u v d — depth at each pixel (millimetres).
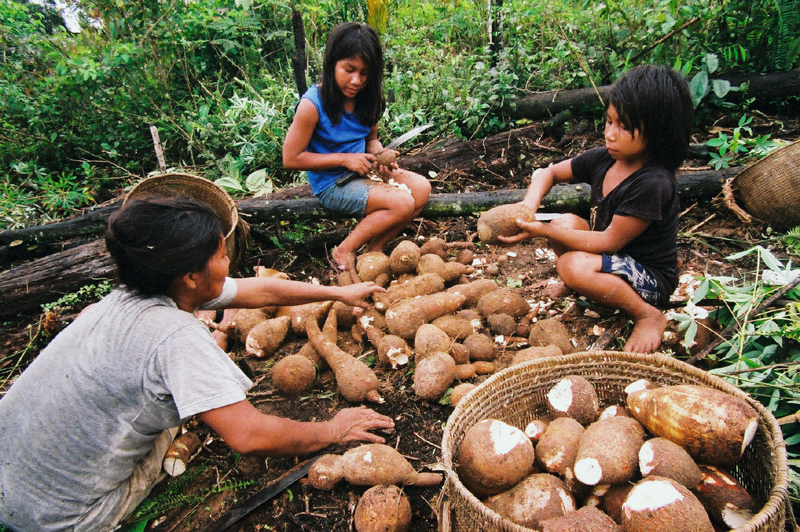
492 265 3643
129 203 1699
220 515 2148
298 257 4109
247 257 4047
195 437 2412
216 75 6438
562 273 2834
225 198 3645
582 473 1778
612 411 2062
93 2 5957
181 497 2152
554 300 3242
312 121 3426
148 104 5879
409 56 6094
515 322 2951
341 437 2166
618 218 2631
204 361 1755
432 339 2648
